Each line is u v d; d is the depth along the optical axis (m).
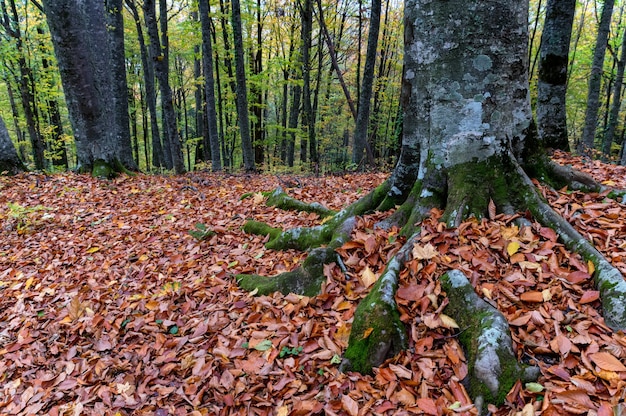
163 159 25.86
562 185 3.76
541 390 2.06
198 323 3.52
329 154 30.48
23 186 8.03
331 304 3.31
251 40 16.83
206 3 11.66
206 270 4.45
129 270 4.68
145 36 17.53
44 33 14.13
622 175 4.74
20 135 20.19
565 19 6.69
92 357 3.32
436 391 2.34
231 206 6.60
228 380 2.80
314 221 5.28
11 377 3.23
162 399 2.80
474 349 2.36
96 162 9.28
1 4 13.41
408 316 2.74
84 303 4.00
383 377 2.47
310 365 2.80
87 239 5.64
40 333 3.71
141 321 3.65
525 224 3.17
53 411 2.78
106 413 2.73
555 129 7.08
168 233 5.64
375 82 20.23
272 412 2.52
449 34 3.34
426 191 3.65
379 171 10.35
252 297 3.73
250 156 12.96
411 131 4.08
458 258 2.99
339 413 2.33
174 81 23.42
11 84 15.28
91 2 8.98
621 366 2.03
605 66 19.23
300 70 16.73
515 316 2.54
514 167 3.42
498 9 3.22
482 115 3.37
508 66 3.36
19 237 5.85
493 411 2.08
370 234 3.73
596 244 2.99
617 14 19.77
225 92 19.34
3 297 4.36
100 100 9.18
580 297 2.58
